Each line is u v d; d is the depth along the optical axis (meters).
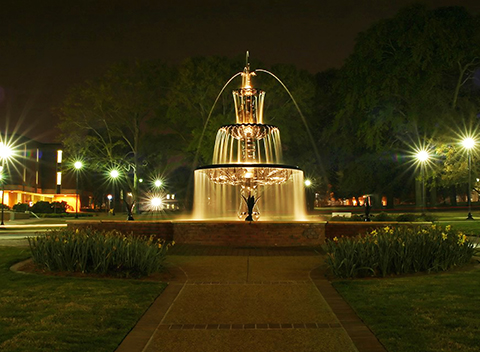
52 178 77.50
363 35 40.16
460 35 36.78
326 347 5.96
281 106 41.91
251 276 10.69
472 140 31.62
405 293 8.59
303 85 41.81
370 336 6.34
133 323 6.94
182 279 10.36
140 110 48.69
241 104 20.03
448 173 35.91
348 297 8.42
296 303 8.16
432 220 27.89
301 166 52.84
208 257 13.62
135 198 53.72
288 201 21.98
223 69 41.53
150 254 10.93
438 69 37.56
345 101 43.97
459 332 6.29
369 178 50.44
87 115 48.59
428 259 11.00
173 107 43.78
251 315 7.46
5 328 6.58
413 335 6.21
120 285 9.47
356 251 10.68
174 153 52.56
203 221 16.17
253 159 19.34
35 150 75.44
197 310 7.75
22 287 9.27
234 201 22.98
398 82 38.78
